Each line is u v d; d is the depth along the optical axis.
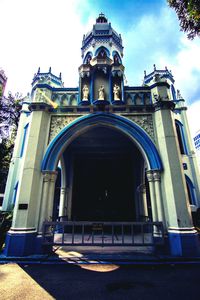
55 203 15.27
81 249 7.56
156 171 7.54
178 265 5.79
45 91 9.06
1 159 11.03
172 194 7.06
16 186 15.32
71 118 8.77
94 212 12.06
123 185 12.63
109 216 11.93
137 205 11.95
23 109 17.42
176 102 17.73
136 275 5.09
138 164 12.80
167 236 6.81
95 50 13.95
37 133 8.14
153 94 8.96
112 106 8.75
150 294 4.05
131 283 4.60
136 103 9.10
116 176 12.88
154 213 7.23
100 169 13.13
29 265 5.82
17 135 16.66
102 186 12.70
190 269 5.50
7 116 15.27
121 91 9.20
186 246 6.34
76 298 3.89
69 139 8.36
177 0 5.36
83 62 14.53
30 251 6.56
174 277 4.94
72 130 8.48
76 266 5.78
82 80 9.49
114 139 11.51
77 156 13.41
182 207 6.89
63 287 4.39
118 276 5.04
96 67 9.70
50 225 7.12
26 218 6.85
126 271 5.39
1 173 11.68
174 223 6.76
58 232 11.74
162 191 7.39
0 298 3.88
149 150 7.98
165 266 5.75
